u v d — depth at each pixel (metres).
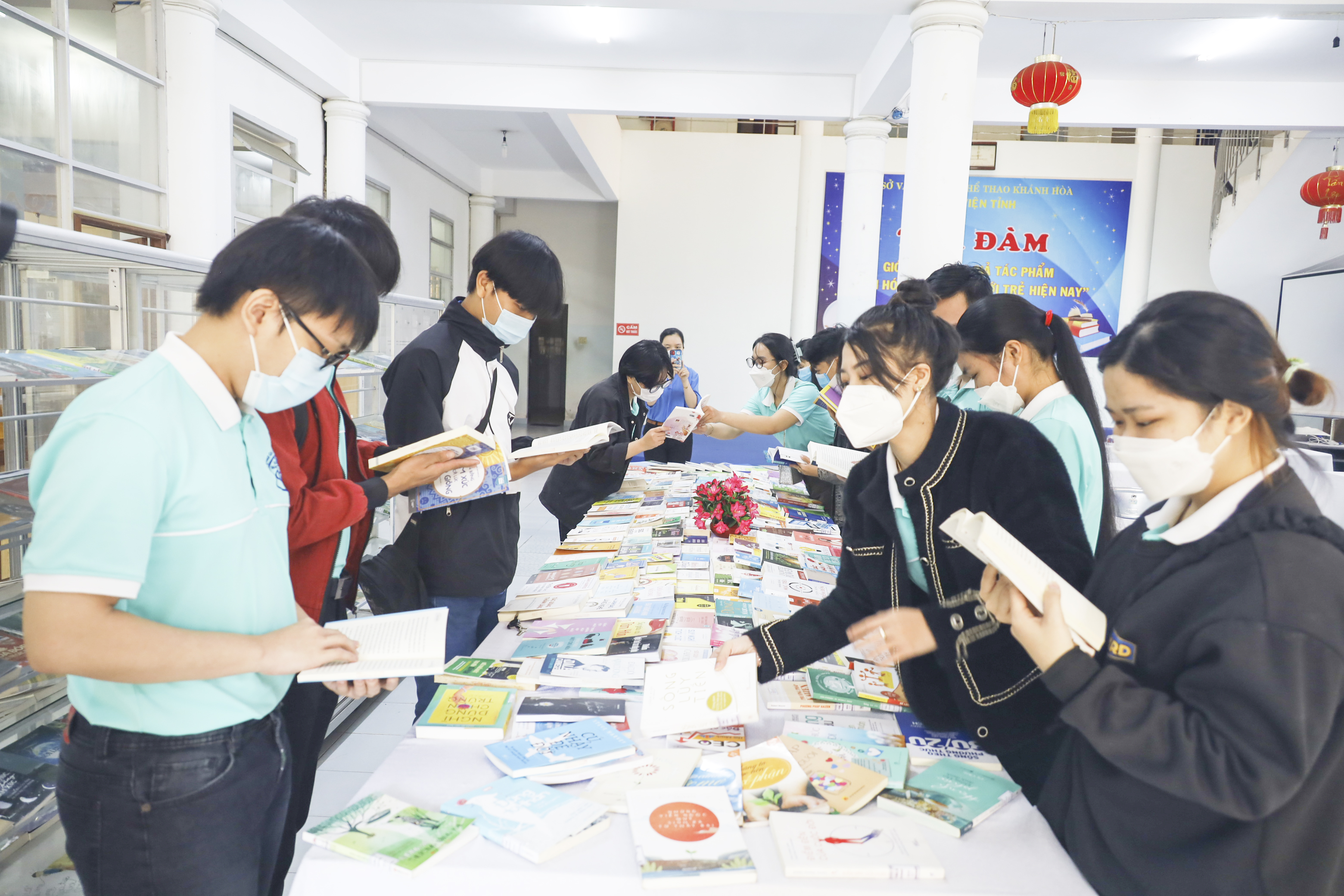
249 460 1.06
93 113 4.04
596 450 3.19
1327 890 0.82
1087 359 10.42
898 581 1.40
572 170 10.70
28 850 1.98
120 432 0.88
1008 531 1.29
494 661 1.57
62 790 1.01
